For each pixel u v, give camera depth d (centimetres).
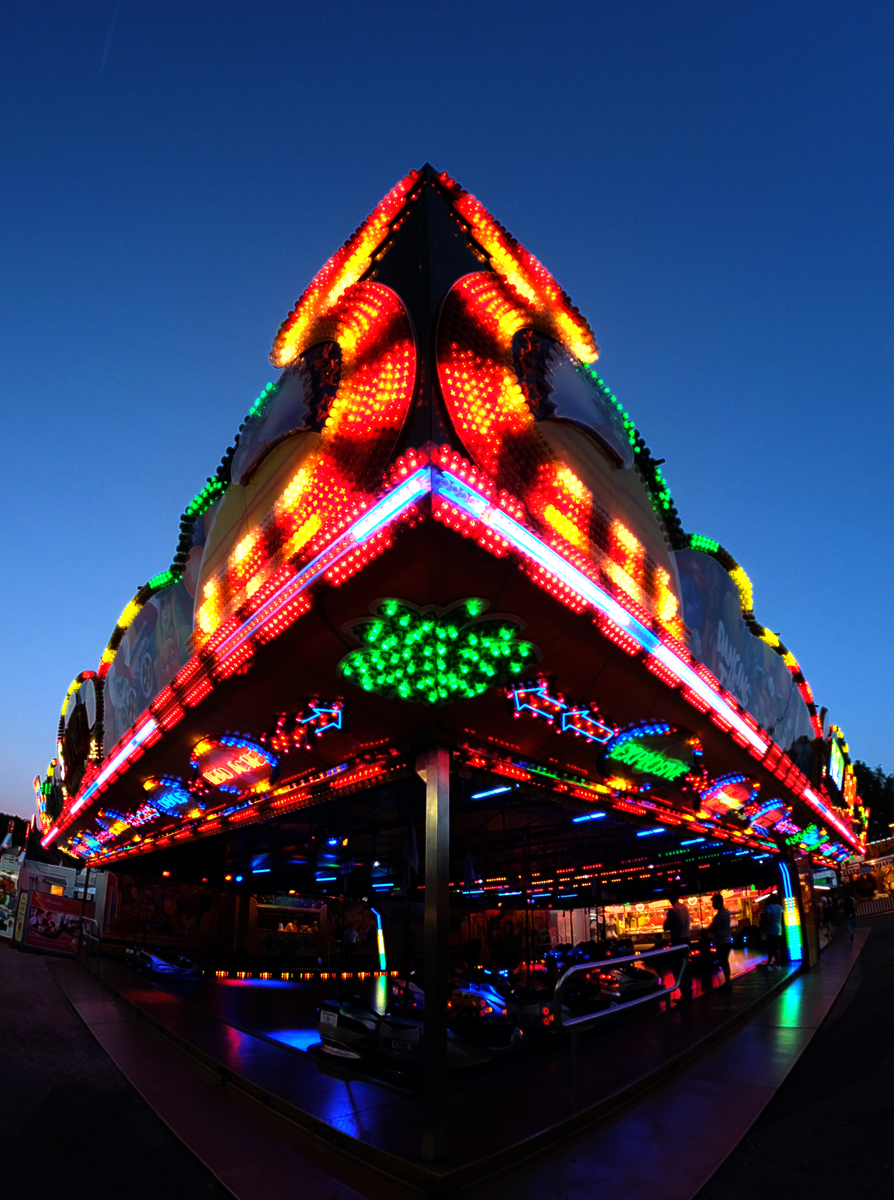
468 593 576
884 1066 694
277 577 644
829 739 1528
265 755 848
